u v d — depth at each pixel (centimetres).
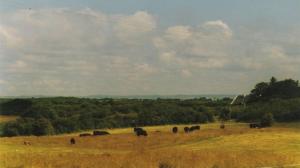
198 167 4434
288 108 13188
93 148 8044
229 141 7088
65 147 8088
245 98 17888
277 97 16150
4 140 9362
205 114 15300
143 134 10194
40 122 12662
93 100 18512
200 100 19512
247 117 14575
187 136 9094
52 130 12769
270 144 6438
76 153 6169
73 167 4541
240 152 5562
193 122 15112
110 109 16025
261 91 17288
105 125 14388
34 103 14912
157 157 5050
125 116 15188
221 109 16288
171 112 15600
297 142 6581
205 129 10906
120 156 5328
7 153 5716
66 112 14975
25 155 5428
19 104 14625
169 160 4728
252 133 8150
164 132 10775
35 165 4594
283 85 16700
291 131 8894
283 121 12512
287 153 5484
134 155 5425
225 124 13562
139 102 17838
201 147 6725
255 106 15275
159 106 16425
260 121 12800
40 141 9388
